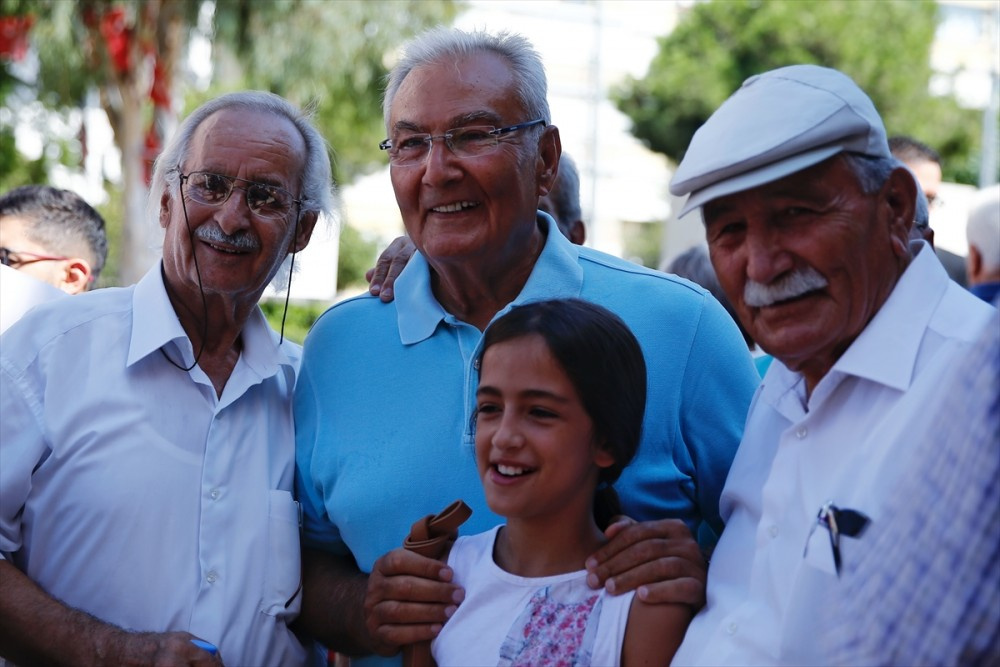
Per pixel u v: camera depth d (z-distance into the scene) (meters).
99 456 2.35
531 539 2.09
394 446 2.44
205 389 2.49
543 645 2.00
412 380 2.49
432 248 2.43
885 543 1.27
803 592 1.73
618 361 2.07
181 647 2.18
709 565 2.09
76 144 17.94
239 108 2.51
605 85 25.45
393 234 17.70
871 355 1.78
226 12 13.85
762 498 1.95
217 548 2.40
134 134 14.96
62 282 3.99
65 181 18.56
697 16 24.59
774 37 23.94
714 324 2.47
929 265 1.82
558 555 2.08
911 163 5.12
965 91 25.77
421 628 2.13
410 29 14.34
